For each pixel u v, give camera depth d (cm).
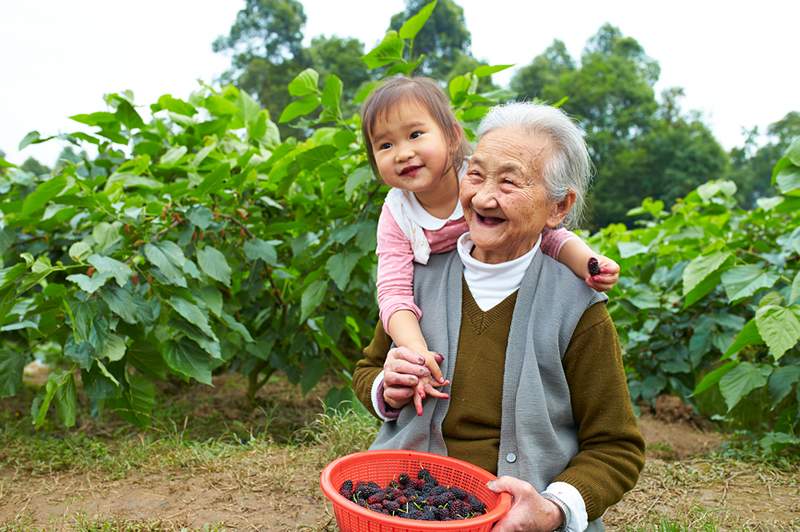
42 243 396
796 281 325
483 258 178
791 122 4850
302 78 346
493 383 168
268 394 520
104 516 256
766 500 284
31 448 336
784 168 345
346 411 349
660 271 475
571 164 165
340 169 361
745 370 349
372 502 153
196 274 322
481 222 166
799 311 320
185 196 359
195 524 249
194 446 327
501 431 166
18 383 345
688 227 479
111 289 298
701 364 455
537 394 161
